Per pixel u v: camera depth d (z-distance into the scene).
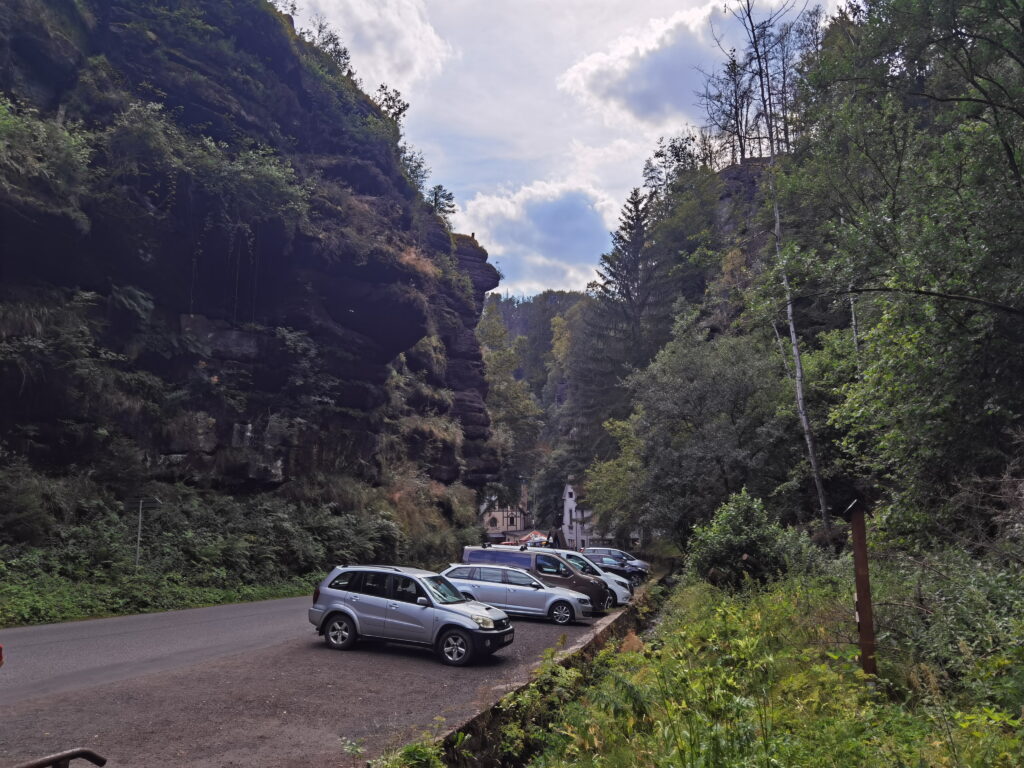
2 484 20.08
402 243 40.38
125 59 30.31
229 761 6.52
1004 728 5.78
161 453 27.28
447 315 54.12
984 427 13.19
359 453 37.06
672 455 30.84
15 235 23.25
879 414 15.06
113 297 26.61
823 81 16.78
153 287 28.48
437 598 12.44
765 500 29.16
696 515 30.39
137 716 7.86
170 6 33.56
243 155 31.30
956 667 7.59
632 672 8.87
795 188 22.52
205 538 24.36
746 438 30.38
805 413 23.94
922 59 15.32
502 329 86.62
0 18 25.05
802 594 11.67
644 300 64.12
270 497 31.23
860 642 7.60
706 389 30.92
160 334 28.23
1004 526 10.65
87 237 25.58
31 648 11.98
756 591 14.25
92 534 20.84
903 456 14.33
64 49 27.00
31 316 23.12
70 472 23.41
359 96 48.44
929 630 8.56
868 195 21.97
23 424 22.75
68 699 8.49
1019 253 13.70
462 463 51.06
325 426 35.03
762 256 28.16
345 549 31.14
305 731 7.55
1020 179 14.34
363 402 37.50
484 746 7.28
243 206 30.42
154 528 23.52
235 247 30.47
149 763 6.38
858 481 24.97
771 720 5.71
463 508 46.66
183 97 31.55
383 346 38.09
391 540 34.56
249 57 36.03
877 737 5.61
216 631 14.83
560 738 7.14
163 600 19.22
